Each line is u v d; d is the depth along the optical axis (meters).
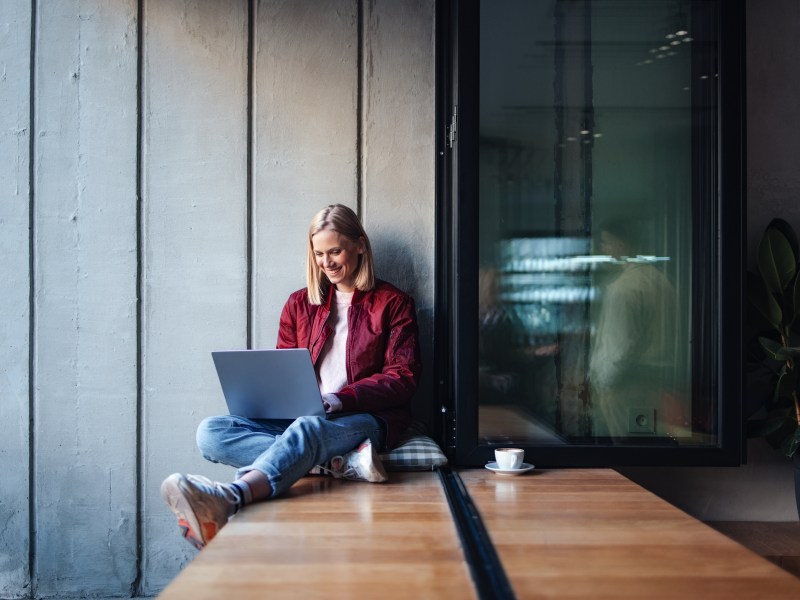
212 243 2.80
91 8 2.79
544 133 2.59
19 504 2.78
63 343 2.79
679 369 2.57
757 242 2.85
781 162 2.85
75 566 2.78
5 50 2.79
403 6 2.84
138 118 2.80
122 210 2.79
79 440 2.78
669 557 1.44
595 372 2.57
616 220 2.59
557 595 1.21
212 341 2.79
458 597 1.20
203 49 2.80
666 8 2.59
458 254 2.48
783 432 2.60
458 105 2.51
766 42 2.87
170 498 1.82
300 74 2.82
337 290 2.66
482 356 2.55
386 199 2.83
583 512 1.83
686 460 2.48
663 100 2.59
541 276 2.58
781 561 2.31
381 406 2.41
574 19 2.59
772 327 2.71
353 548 1.50
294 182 2.81
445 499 1.98
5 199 2.79
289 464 2.03
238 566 1.37
